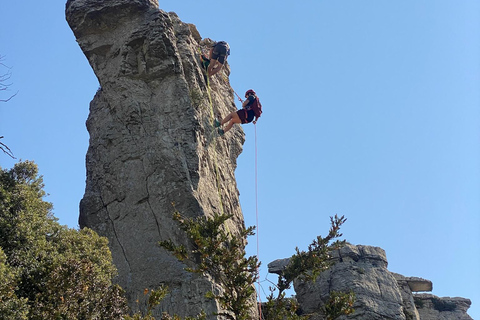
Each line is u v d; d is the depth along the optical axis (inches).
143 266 894.4
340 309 754.2
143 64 1013.2
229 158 1093.1
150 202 935.0
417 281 1379.2
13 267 721.0
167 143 964.0
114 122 1005.2
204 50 1158.3
